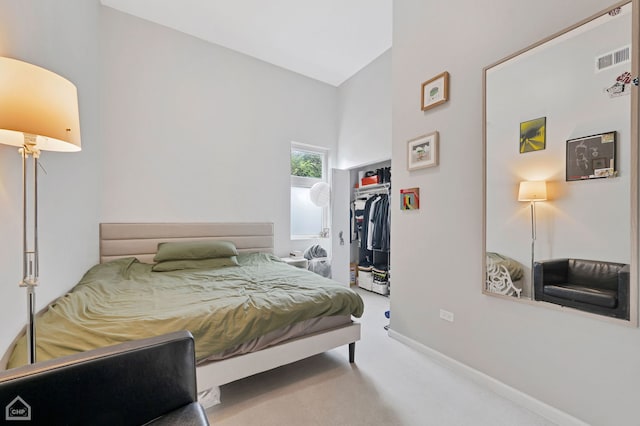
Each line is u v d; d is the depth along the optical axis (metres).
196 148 3.26
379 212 3.83
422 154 2.13
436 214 2.04
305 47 3.42
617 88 1.18
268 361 1.60
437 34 2.04
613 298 1.19
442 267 1.98
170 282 2.16
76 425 0.76
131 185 2.89
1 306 1.11
